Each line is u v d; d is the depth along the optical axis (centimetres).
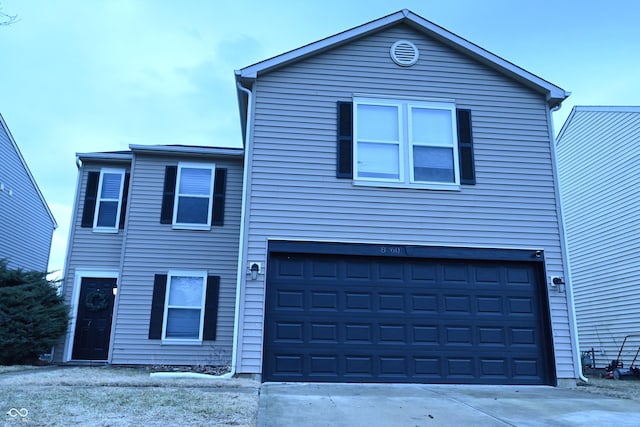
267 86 920
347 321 838
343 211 877
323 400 643
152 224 1156
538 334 876
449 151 935
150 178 1184
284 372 805
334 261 862
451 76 973
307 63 941
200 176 1204
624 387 859
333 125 916
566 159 1535
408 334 845
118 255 1188
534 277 902
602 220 1341
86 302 1159
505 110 969
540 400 694
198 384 730
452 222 896
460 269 886
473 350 852
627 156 1244
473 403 657
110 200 1224
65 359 1123
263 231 852
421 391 745
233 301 1127
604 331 1316
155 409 537
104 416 497
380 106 940
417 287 866
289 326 824
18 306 1024
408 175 907
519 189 930
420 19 970
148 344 1087
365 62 956
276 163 884
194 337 1105
